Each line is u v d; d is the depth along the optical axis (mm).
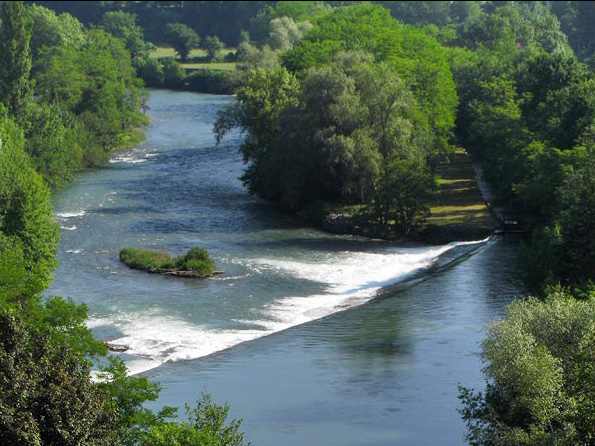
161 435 39719
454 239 103938
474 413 47719
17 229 76188
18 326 37500
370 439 51781
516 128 119438
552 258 79000
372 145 113562
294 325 74062
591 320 48875
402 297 81438
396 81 116688
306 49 149875
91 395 37781
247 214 117000
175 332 71562
